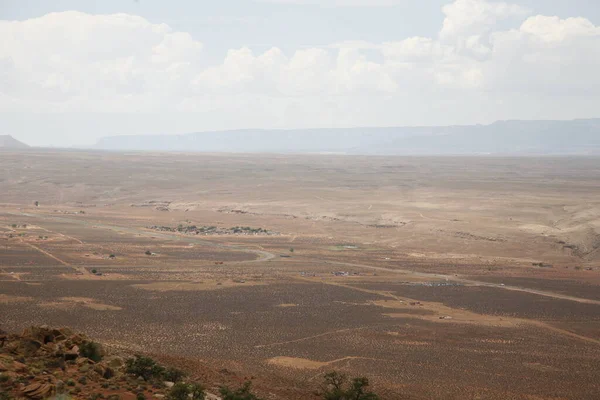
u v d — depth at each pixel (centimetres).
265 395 5181
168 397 3847
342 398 5431
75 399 3431
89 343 4447
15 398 3269
